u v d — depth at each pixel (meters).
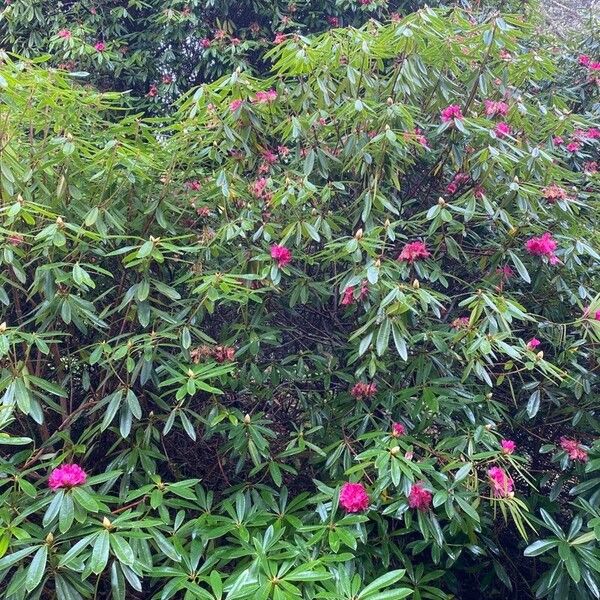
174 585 1.24
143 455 1.57
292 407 1.94
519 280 2.04
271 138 2.21
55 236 1.40
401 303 1.44
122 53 3.80
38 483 1.53
